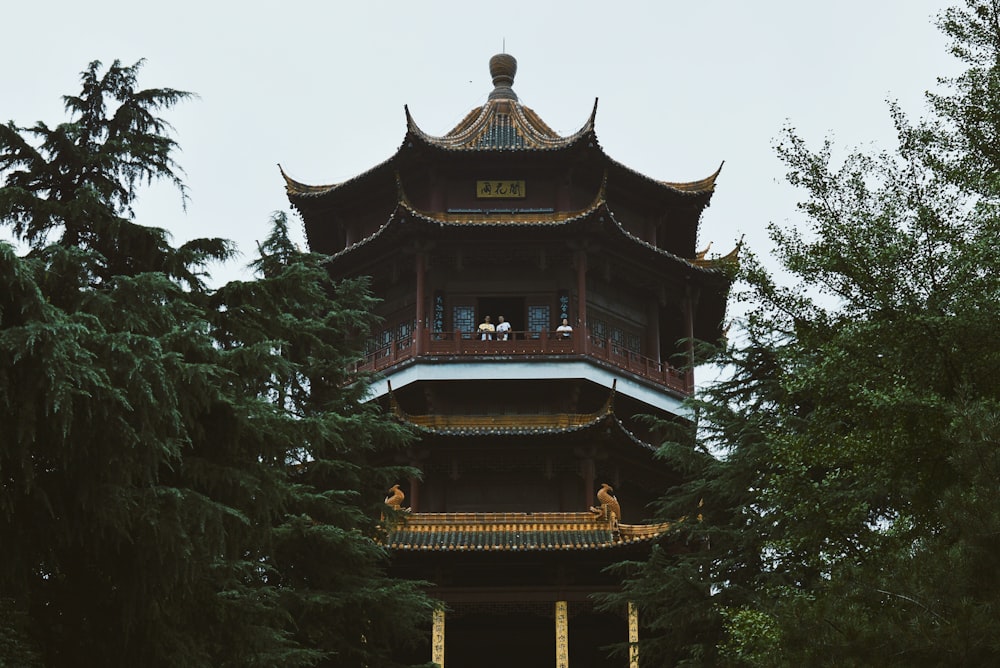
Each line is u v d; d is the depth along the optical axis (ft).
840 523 98.02
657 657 141.90
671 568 132.46
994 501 68.54
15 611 82.23
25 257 88.17
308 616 122.83
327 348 136.46
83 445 80.23
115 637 88.69
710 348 143.54
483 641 177.58
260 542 95.20
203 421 91.61
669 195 194.90
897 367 92.17
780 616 73.72
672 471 182.80
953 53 101.65
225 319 99.30
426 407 181.37
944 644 65.92
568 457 176.86
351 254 188.96
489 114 199.00
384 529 137.90
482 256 186.29
